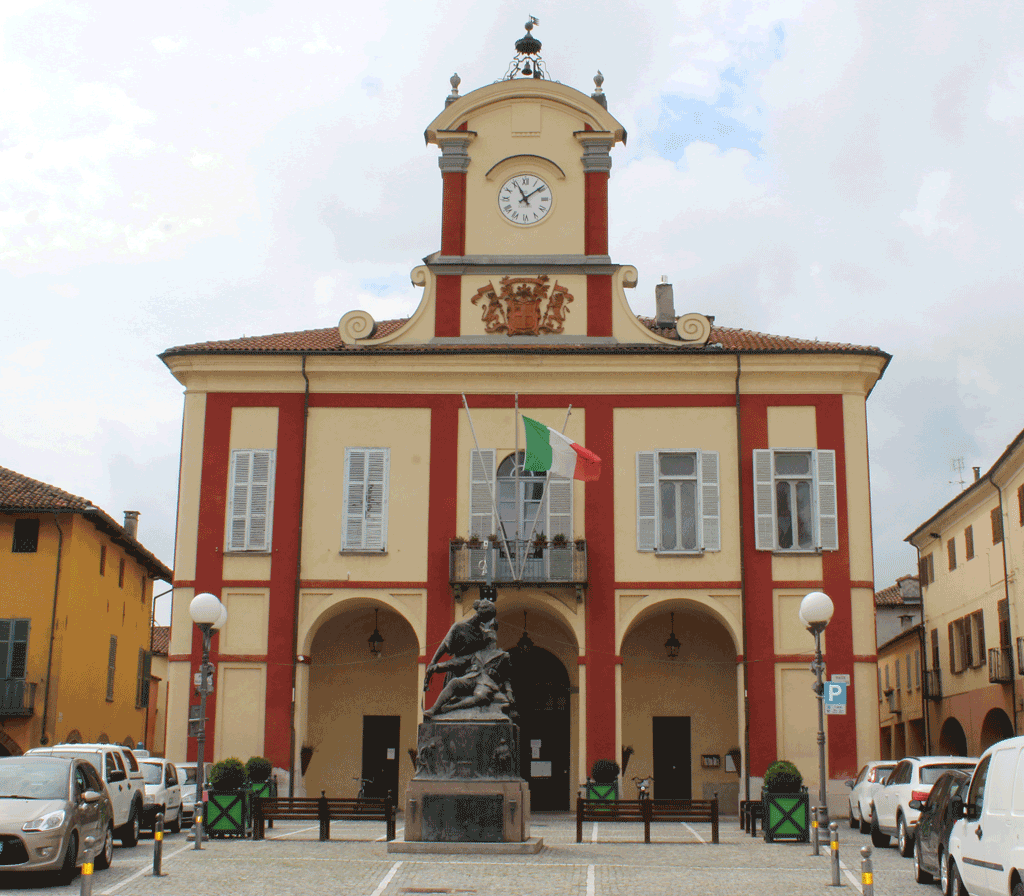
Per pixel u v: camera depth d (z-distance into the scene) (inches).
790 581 1095.6
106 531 1473.9
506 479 1134.4
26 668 1318.9
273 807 765.3
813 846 711.7
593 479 1023.6
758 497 1111.6
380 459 1132.5
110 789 734.5
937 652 1621.6
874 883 577.9
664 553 1103.6
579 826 772.6
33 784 592.7
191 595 1113.4
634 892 523.2
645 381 1138.0
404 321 1231.5
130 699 1676.9
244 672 1096.2
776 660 1082.1
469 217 1187.3
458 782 670.5
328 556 1116.5
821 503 1109.7
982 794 449.1
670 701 1153.4
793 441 1123.3
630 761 1144.2
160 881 560.4
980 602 1403.8
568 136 1197.7
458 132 1200.2
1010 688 1277.1
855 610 1088.2
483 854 650.2
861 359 1126.4
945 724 1578.5
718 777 1138.7
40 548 1349.7
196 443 1141.7
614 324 1163.3
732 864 642.8
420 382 1144.2
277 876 571.8
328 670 1165.1
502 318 1165.7
